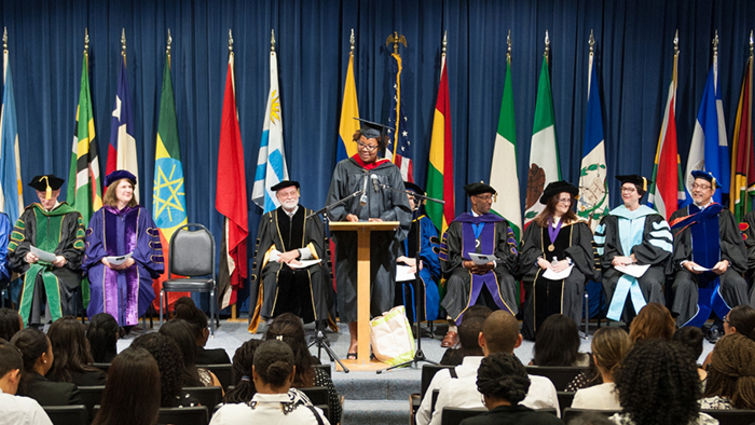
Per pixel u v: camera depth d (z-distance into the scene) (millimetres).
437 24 7508
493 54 7520
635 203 6848
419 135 7527
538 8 7523
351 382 5043
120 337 6488
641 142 7543
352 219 5309
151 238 6852
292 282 6527
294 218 6688
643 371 2072
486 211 6852
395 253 5633
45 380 2994
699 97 7520
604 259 6703
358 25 7512
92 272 6555
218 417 2396
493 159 7367
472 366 3031
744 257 6582
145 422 2248
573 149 7562
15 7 7457
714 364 2820
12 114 7375
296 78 7441
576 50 7547
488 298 6480
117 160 7234
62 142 7527
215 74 7453
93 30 7488
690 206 6848
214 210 7441
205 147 7496
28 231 6883
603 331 2865
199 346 3969
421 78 7531
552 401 2809
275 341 2471
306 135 7465
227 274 7262
